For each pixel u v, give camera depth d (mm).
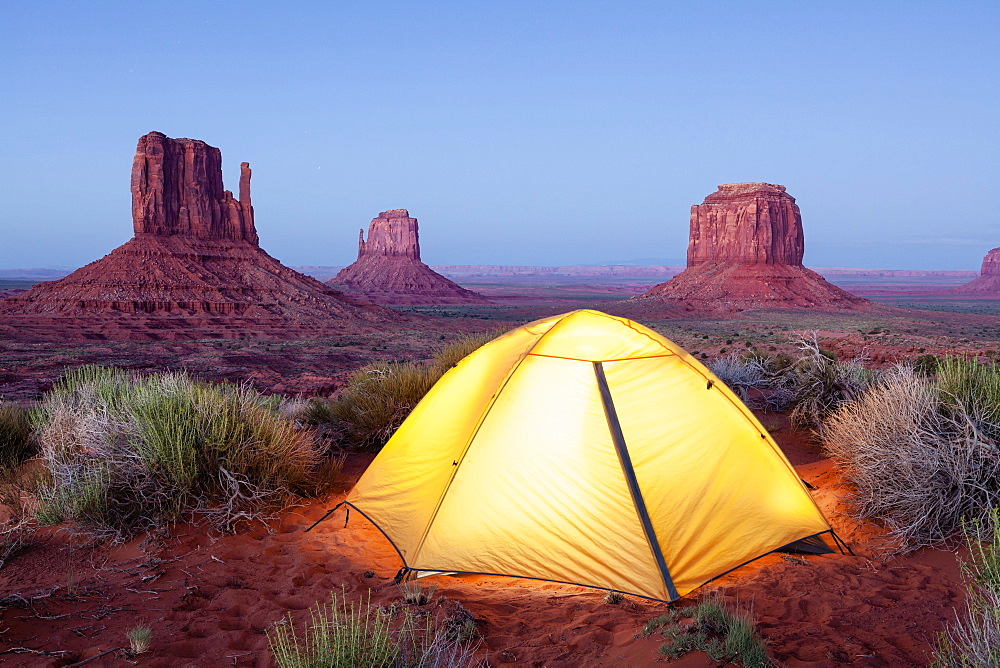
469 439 5859
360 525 6727
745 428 5910
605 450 5570
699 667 3625
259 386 22547
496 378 6211
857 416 7352
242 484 6887
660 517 5309
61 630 4270
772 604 4641
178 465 6480
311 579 5391
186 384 8070
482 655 3906
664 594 4852
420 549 5492
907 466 5957
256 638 4199
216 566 5582
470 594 5043
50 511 6227
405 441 6902
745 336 50438
